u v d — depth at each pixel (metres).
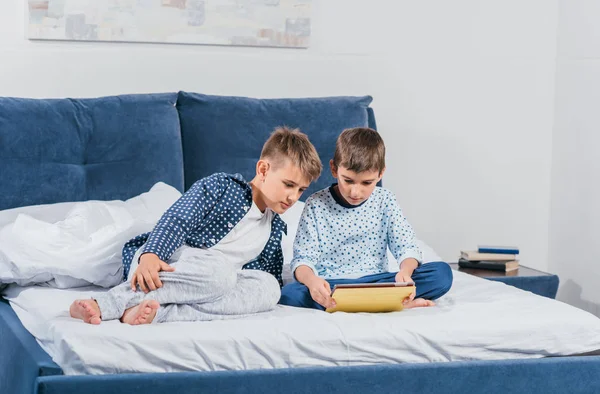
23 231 2.55
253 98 3.43
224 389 1.85
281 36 3.59
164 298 2.06
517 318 2.12
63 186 3.06
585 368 2.05
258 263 2.42
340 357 1.96
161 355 1.86
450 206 3.87
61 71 3.36
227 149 3.30
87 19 3.35
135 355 1.85
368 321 2.05
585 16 3.71
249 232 2.37
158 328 1.94
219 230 2.32
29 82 3.32
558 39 3.90
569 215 3.84
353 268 2.49
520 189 3.95
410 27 3.75
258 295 2.16
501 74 3.87
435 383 1.97
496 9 3.84
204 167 3.27
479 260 3.49
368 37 3.71
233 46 3.56
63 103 3.14
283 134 2.36
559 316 2.15
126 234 2.52
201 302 2.11
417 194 3.82
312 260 2.41
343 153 2.35
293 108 3.40
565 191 3.87
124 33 3.40
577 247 3.78
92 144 3.14
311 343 1.95
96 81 3.41
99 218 2.65
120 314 2.01
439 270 2.35
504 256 3.48
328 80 3.68
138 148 3.18
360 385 1.93
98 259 2.47
